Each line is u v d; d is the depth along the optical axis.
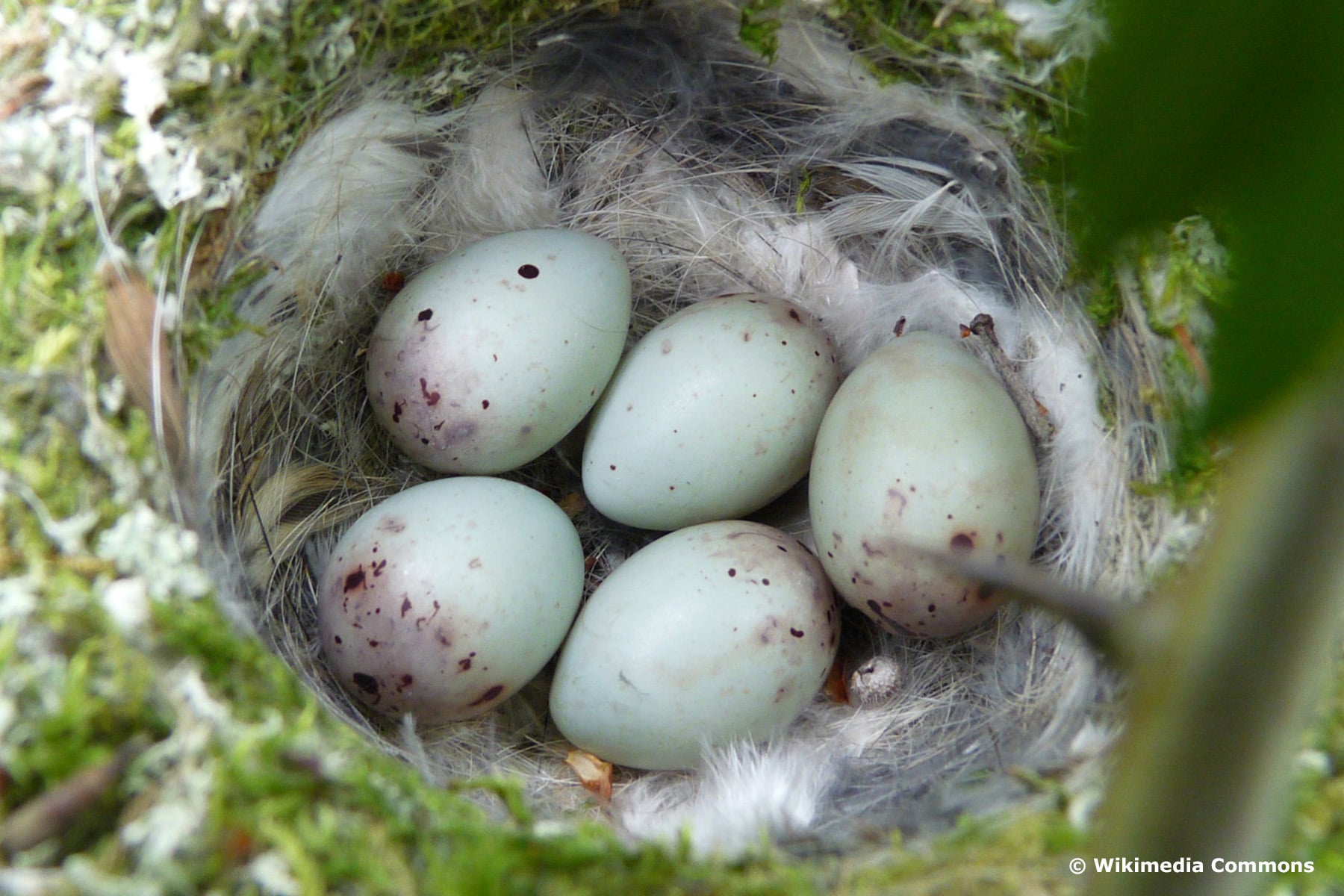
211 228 0.19
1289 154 0.07
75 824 0.17
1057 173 0.19
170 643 0.17
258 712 0.18
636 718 0.19
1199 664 0.11
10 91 0.18
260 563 0.19
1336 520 0.10
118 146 0.18
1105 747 0.18
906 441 0.19
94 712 0.17
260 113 0.19
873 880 0.18
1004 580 0.14
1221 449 0.19
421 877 0.17
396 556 0.19
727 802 0.19
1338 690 0.17
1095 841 0.15
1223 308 0.07
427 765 0.19
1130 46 0.07
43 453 0.18
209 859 0.17
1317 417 0.09
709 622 0.19
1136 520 0.19
